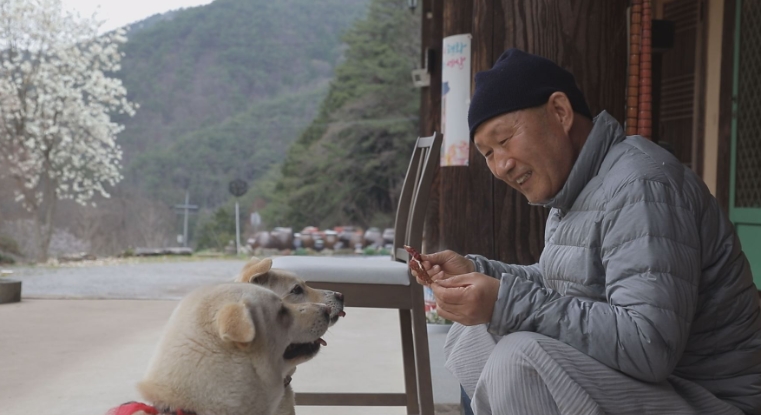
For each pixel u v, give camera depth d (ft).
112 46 73.56
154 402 6.07
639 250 6.12
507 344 6.47
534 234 12.57
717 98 19.03
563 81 7.07
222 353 6.12
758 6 17.67
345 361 15.17
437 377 13.20
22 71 67.77
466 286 6.61
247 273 8.51
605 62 11.84
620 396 6.18
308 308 7.05
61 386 12.91
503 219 12.77
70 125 71.15
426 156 10.74
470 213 13.42
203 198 111.45
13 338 17.70
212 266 50.24
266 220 100.01
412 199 11.35
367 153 99.35
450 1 17.16
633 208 6.24
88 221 79.05
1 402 11.82
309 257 10.37
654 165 6.46
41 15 67.36
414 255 7.70
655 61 16.34
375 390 12.62
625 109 12.87
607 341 6.10
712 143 19.24
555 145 6.95
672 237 6.13
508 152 7.01
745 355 6.56
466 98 16.46
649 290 6.01
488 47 12.28
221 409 6.07
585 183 6.85
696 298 6.19
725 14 18.57
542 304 6.43
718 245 6.53
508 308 6.48
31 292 30.12
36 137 67.92
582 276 6.77
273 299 6.74
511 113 6.93
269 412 6.58
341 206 98.89
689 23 20.39
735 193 18.25
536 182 7.04
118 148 78.69
